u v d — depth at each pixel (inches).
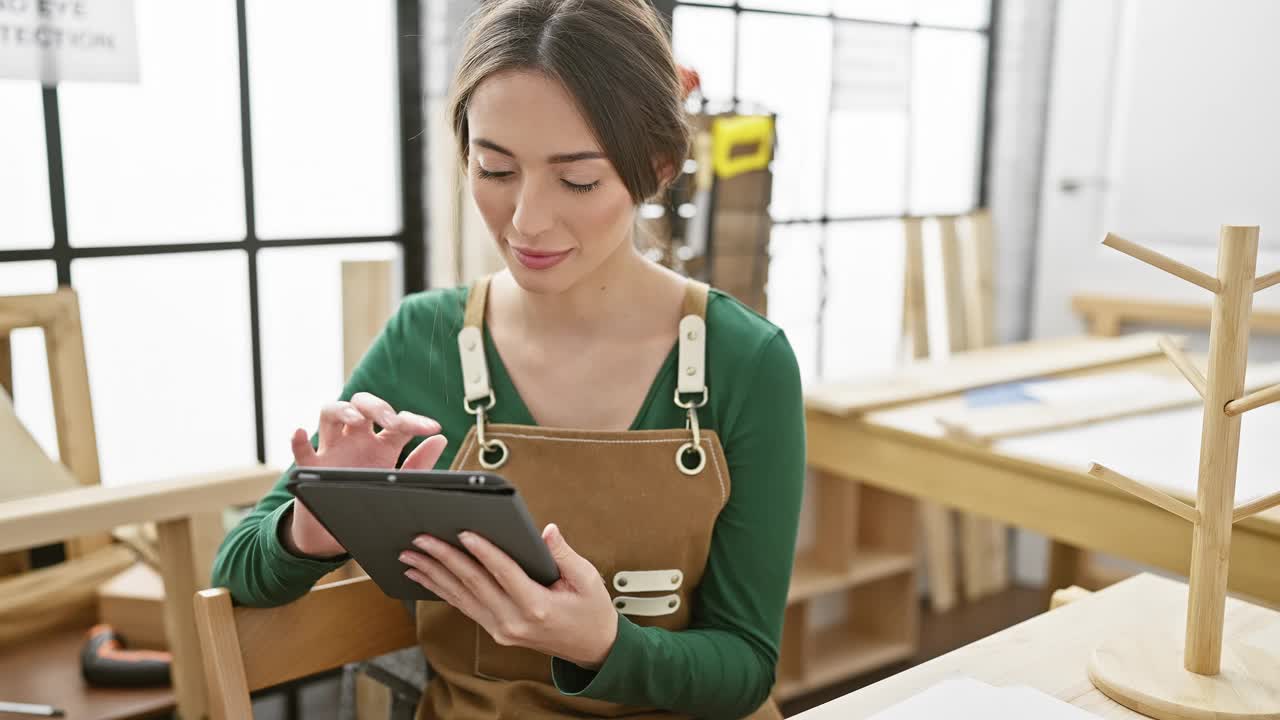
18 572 79.9
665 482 46.6
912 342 116.8
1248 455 72.9
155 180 84.3
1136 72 124.1
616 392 47.9
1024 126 130.6
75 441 79.0
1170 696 37.0
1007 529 134.1
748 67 108.7
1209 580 38.1
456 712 46.4
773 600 48.3
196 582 69.2
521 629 37.8
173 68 83.6
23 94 77.8
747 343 48.6
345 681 61.4
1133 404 88.5
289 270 91.9
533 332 48.7
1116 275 127.7
